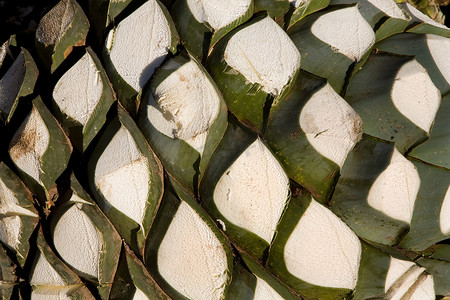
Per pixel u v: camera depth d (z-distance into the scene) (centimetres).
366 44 90
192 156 82
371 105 89
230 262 83
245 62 84
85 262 83
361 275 87
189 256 82
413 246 92
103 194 82
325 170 85
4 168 88
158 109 83
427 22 98
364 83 90
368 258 87
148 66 84
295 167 85
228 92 85
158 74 83
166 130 82
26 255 87
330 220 85
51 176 85
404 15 96
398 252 90
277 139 85
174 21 86
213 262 82
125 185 82
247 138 83
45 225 87
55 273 85
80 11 90
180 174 83
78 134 84
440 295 93
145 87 84
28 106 88
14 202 86
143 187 82
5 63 94
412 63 90
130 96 84
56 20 89
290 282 85
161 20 86
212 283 82
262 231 83
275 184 83
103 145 83
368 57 92
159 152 83
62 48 88
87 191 84
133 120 84
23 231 86
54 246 85
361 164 87
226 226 83
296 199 84
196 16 85
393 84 89
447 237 92
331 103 85
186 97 82
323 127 85
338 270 85
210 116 82
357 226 88
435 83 93
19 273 88
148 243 83
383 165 86
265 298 82
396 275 87
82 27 89
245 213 82
